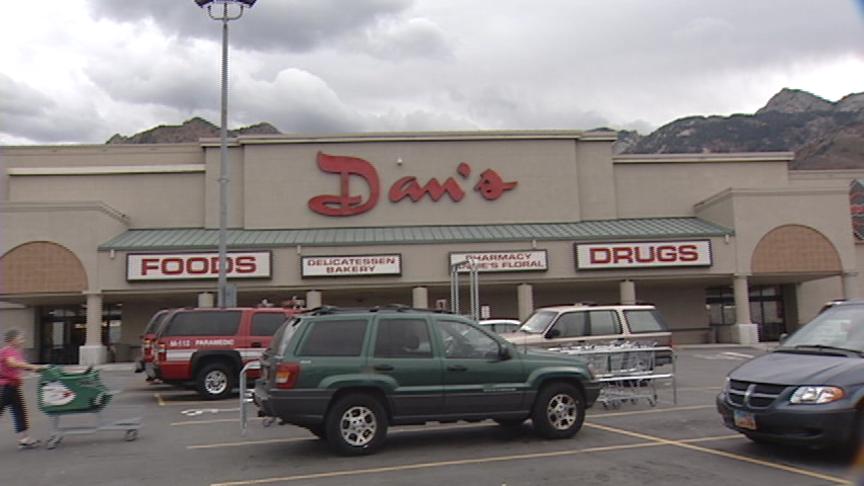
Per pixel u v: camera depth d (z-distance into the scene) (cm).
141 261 3262
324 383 950
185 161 3841
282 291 3422
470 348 1029
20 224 3212
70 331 3816
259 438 1127
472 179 3825
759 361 942
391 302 3812
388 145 3800
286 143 3741
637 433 1084
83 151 3803
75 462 968
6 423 1364
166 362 1677
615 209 3938
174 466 928
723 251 3522
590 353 1396
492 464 892
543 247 3462
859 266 3941
